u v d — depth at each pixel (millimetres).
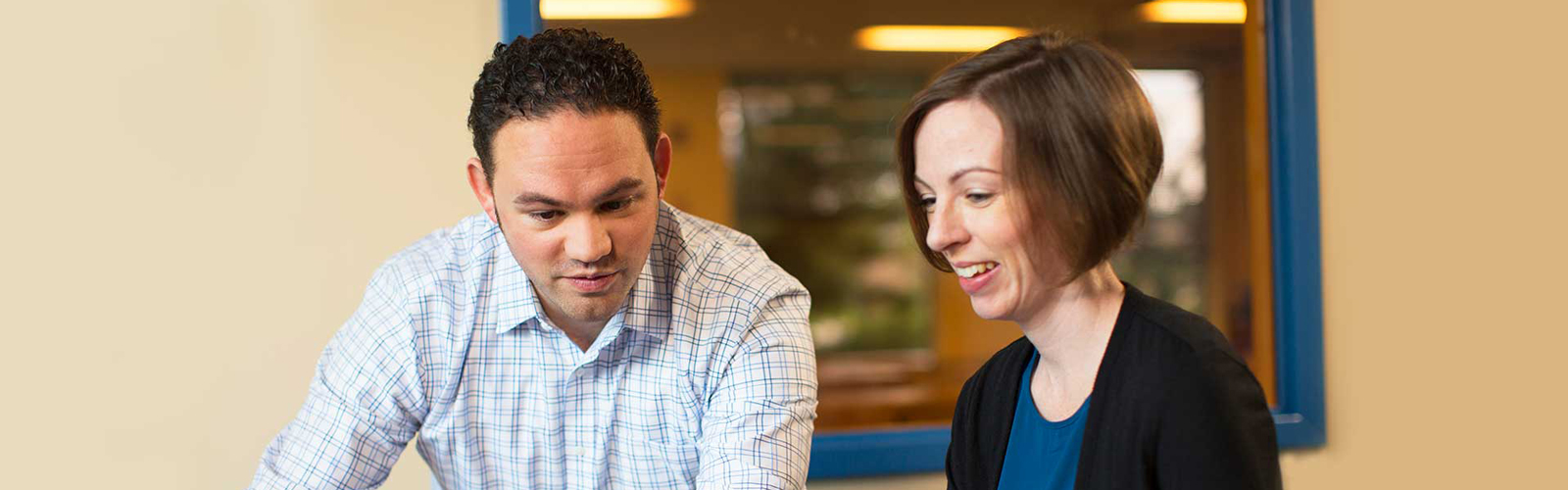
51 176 1915
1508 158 2332
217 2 1943
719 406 1320
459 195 2004
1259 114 2324
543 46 1123
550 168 1092
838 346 5551
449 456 1417
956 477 1101
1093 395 912
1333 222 2271
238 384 1969
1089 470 902
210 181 1948
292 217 1968
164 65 1934
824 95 5465
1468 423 2352
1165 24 3412
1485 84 2314
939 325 5488
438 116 1995
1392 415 2316
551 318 1338
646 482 1413
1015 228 892
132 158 1932
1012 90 876
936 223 920
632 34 4160
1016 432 1027
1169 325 886
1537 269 2355
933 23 4152
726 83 5316
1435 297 2318
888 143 5695
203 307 1955
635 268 1188
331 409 1352
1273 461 864
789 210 5680
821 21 4141
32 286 1917
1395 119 2281
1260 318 2365
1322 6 2246
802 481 1303
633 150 1130
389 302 1366
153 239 1940
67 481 1943
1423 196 2303
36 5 1900
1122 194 874
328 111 1971
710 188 5254
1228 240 3484
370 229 1984
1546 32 2332
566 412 1388
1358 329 2293
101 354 1938
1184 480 841
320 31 1968
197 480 1970
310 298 1976
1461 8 2299
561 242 1137
